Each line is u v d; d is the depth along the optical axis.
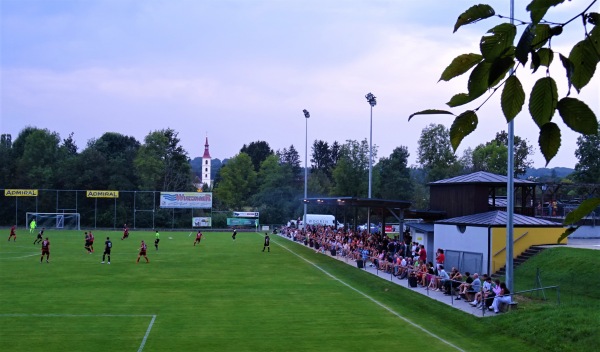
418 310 27.22
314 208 110.19
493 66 2.50
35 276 38.19
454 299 28.50
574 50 2.55
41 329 23.19
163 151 115.62
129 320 25.03
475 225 37.25
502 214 38.56
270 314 26.55
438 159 94.19
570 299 26.27
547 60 2.48
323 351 20.28
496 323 22.81
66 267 43.41
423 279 32.84
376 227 86.38
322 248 58.97
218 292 32.62
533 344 20.09
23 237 74.19
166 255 54.16
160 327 23.78
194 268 44.03
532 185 45.91
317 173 137.62
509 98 2.59
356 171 90.69
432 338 22.08
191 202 99.44
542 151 2.60
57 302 28.89
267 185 117.38
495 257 36.12
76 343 21.14
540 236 37.19
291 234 80.94
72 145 164.12
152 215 102.62
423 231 45.28
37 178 104.62
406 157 108.62
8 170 109.50
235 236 78.94
